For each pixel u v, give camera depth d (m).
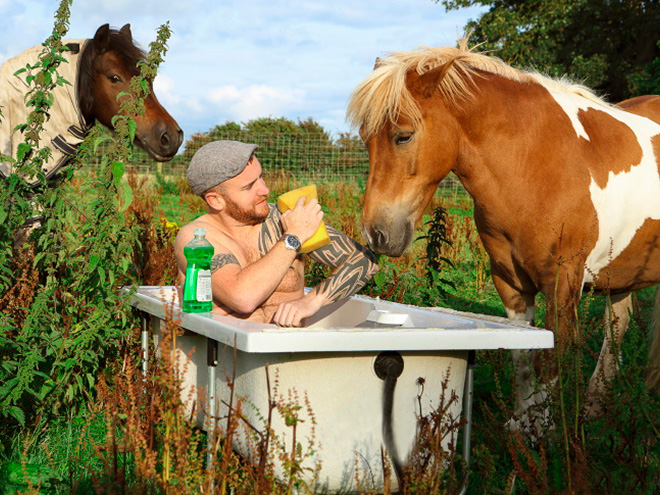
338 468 1.98
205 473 1.79
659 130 3.16
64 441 2.53
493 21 22.55
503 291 3.11
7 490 2.15
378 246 2.70
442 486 2.12
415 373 2.03
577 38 23.39
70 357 2.69
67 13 2.63
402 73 2.66
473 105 2.75
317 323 2.84
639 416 2.20
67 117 3.80
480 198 2.88
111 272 2.63
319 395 1.94
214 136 16.97
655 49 23.39
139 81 2.61
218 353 2.17
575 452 2.05
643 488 2.02
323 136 16.83
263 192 2.41
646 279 3.13
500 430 2.31
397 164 2.69
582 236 2.78
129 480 2.13
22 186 2.63
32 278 2.76
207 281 2.17
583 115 2.94
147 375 2.48
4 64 3.64
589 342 3.76
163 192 12.59
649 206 2.95
